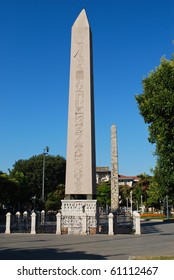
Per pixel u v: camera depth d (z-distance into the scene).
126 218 39.94
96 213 27.59
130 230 30.20
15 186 65.81
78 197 28.02
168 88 12.82
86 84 27.89
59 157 84.62
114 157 50.34
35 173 80.75
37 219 30.69
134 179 140.75
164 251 17.20
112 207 49.28
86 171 27.47
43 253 16.52
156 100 12.60
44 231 29.02
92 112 28.09
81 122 27.67
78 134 27.66
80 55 28.20
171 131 12.77
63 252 16.84
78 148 27.62
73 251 17.20
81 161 27.55
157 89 12.97
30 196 75.00
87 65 28.05
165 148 12.90
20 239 23.44
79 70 28.06
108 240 22.69
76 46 28.34
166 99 12.41
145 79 13.59
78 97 27.88
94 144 28.64
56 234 27.34
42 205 60.88
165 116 12.73
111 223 27.47
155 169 13.28
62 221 27.94
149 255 15.56
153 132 13.36
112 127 51.38
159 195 13.30
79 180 27.48
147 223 47.16
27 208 79.44
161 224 44.41
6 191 64.31
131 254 16.11
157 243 20.91
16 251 17.25
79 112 27.75
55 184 82.00
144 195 89.44
